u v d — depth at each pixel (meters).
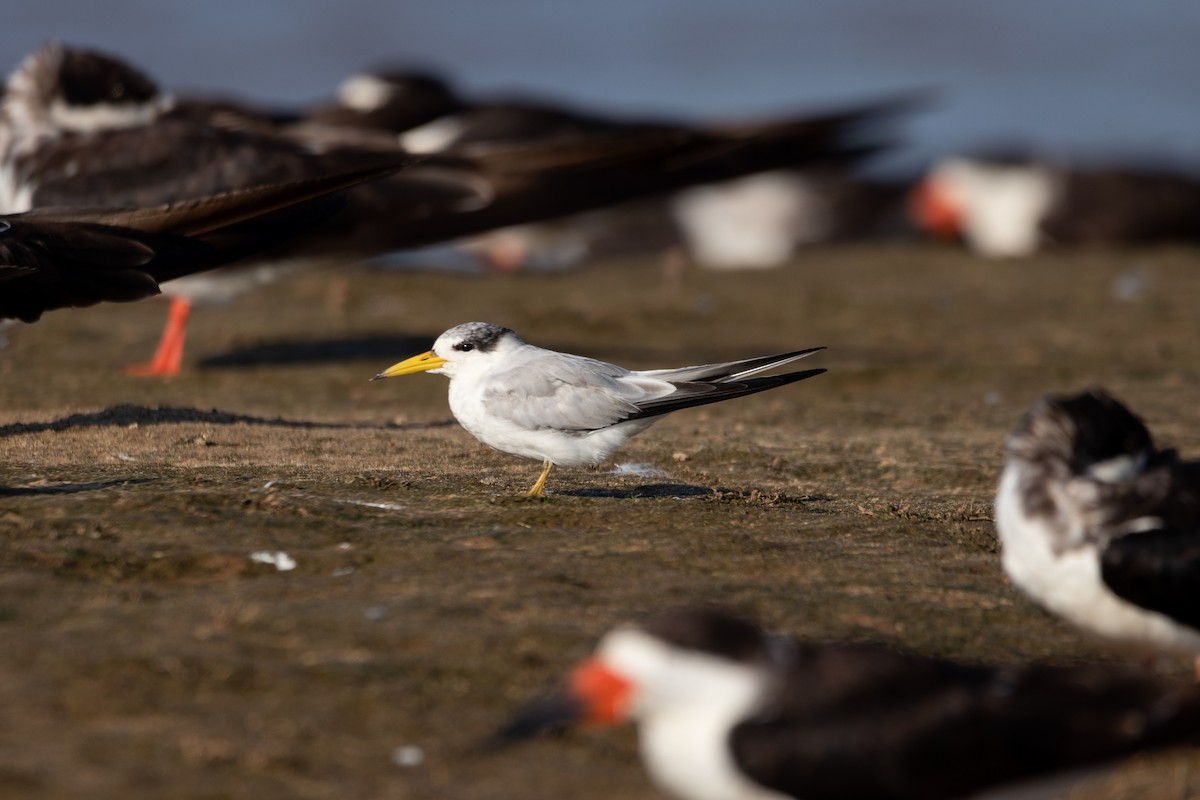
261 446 12.62
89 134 16.88
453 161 18.97
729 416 15.26
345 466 11.88
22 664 7.52
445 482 11.31
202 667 7.54
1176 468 7.77
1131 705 6.16
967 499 11.66
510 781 6.74
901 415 15.52
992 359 19.03
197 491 10.37
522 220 19.05
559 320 21.23
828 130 22.36
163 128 16.97
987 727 5.97
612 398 10.53
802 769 5.86
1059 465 7.70
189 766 6.66
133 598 8.48
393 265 27.05
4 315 12.68
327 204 14.55
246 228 13.70
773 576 9.29
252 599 8.51
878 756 5.88
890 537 10.30
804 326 21.31
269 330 19.98
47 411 14.30
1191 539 7.40
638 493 11.28
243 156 17.03
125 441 12.59
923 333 20.92
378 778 6.68
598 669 5.99
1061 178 31.23
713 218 31.72
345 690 7.41
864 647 6.35
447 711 7.29
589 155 19.81
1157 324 21.42
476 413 10.73
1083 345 20.02
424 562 9.20
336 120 23.23
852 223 32.66
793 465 12.66
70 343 18.92
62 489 10.50
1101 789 7.01
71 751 6.74
